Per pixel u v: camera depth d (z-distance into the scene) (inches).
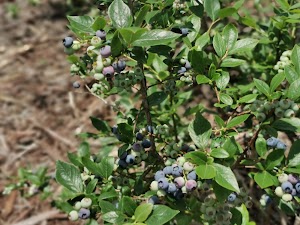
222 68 21.0
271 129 18.3
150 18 20.0
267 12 38.7
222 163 18.1
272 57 26.4
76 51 19.1
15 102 49.5
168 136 24.6
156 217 17.0
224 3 29.2
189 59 19.7
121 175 21.0
